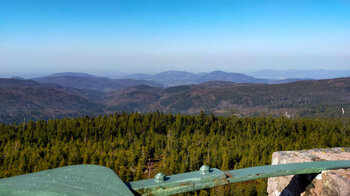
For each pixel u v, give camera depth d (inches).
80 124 2792.8
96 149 2015.3
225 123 2940.5
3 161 1846.7
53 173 56.7
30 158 1734.7
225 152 1803.6
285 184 131.7
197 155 1759.4
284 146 2082.9
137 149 2016.5
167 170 1672.0
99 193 46.8
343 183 90.4
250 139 2349.9
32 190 46.3
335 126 2645.2
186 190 65.2
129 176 1593.3
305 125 2815.0
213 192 1163.3
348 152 140.9
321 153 138.8
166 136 2512.3
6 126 2790.4
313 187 108.6
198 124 2915.8
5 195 44.3
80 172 58.1
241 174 72.5
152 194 61.7
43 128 2659.9
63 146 2042.3
